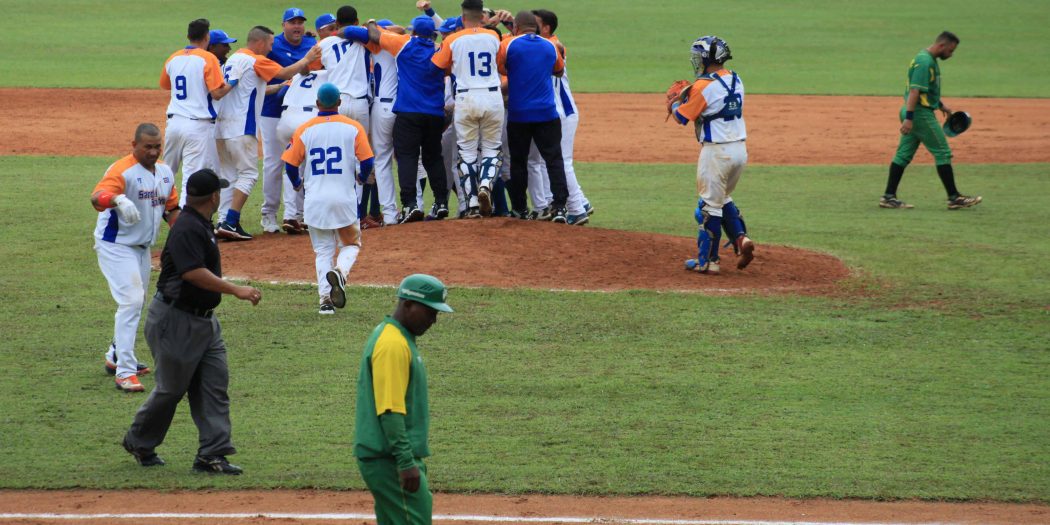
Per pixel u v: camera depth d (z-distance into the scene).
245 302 44.62
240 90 53.47
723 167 47.69
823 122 112.12
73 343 39.75
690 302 45.47
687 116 47.22
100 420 32.53
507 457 30.03
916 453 30.66
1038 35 177.88
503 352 39.19
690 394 35.31
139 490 27.64
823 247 56.84
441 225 52.44
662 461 29.88
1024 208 68.94
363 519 25.92
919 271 51.72
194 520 25.64
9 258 51.47
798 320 43.56
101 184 33.84
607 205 69.44
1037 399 35.16
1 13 176.88
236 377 36.34
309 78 53.31
